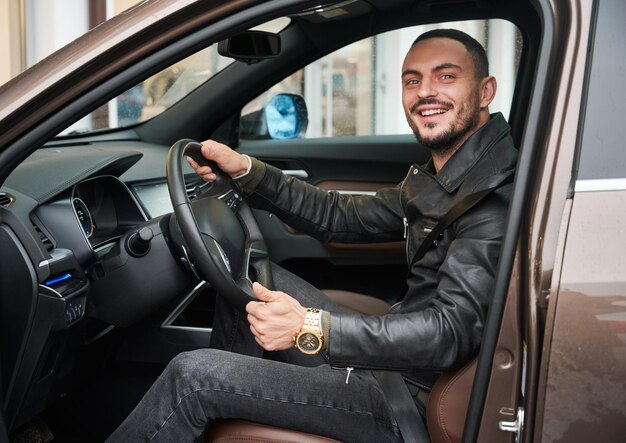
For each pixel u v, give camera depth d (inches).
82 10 161.2
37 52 161.5
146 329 92.2
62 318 66.7
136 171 95.8
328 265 116.3
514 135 95.0
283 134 119.4
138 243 76.3
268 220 115.1
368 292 117.0
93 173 79.4
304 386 60.7
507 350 47.1
